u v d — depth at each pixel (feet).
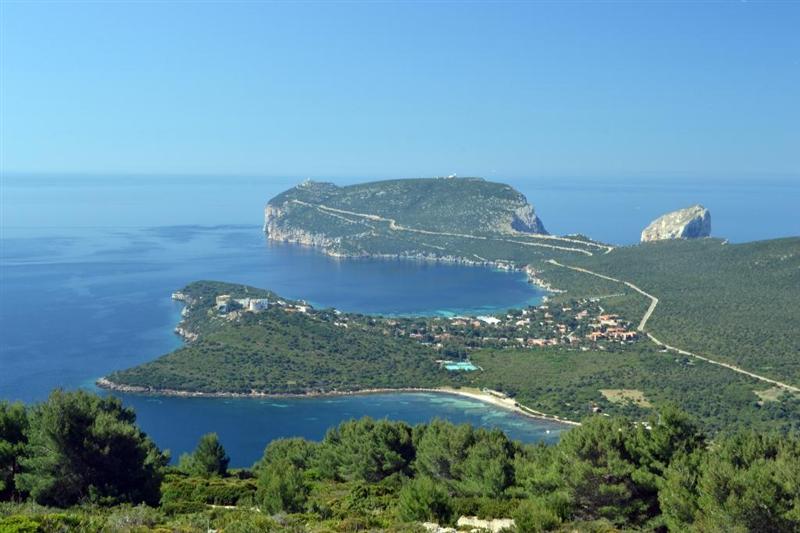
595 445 182.70
